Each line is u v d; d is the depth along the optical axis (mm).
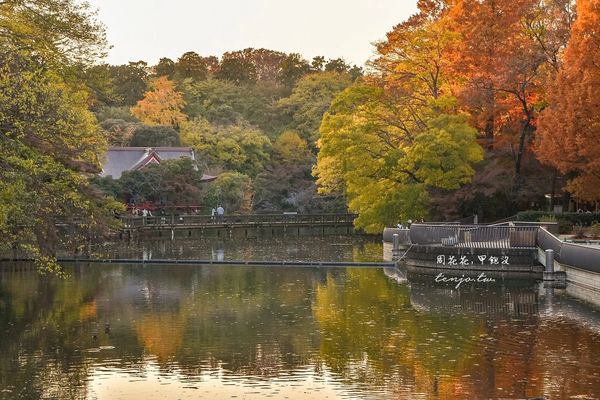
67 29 40469
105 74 43375
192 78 141875
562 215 54812
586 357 25406
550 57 59156
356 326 30812
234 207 99938
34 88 28188
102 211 36938
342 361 25531
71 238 36031
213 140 108312
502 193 58906
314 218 92312
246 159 108562
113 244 73375
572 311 33281
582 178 51250
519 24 62188
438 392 22141
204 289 41500
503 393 21922
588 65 48750
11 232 30562
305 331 30000
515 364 24750
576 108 48594
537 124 56000
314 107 122750
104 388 22922
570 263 39375
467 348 26844
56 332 30188
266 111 131000
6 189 26422
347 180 62688
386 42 65938
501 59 58344
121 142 107250
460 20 62219
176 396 22172
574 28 49812
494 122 62656
